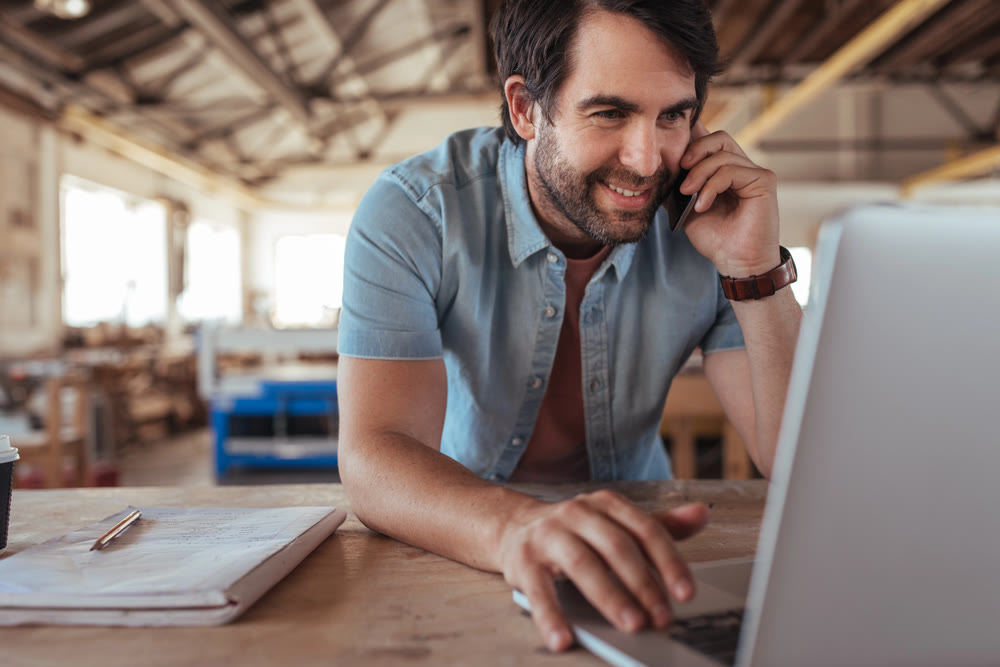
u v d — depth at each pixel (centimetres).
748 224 95
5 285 665
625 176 86
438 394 96
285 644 50
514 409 112
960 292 33
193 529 73
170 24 630
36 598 53
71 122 707
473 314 106
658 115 83
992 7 581
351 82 895
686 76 82
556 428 117
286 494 100
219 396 418
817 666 35
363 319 94
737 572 60
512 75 95
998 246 33
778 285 95
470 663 47
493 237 105
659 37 79
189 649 50
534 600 51
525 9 89
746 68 712
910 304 33
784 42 657
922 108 1069
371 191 103
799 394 33
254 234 1280
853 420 33
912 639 36
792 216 1075
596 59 81
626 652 44
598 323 109
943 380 34
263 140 1024
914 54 662
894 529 35
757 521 83
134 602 53
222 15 526
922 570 35
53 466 325
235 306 1240
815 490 34
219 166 1062
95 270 834
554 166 90
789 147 1080
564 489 102
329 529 77
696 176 95
